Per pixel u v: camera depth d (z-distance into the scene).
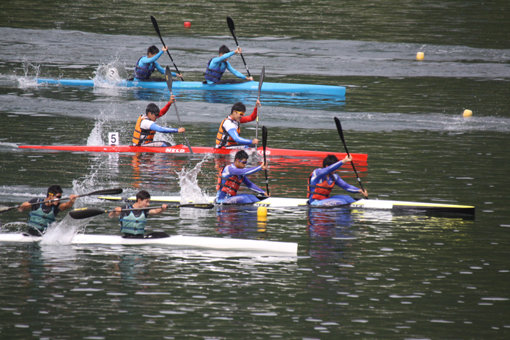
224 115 81.38
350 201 51.31
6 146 65.75
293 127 76.31
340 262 40.59
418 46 123.56
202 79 100.50
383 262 40.59
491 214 49.28
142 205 43.47
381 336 32.03
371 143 69.94
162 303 34.94
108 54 114.00
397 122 78.69
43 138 69.12
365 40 127.44
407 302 35.56
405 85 98.06
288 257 41.19
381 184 56.38
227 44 123.00
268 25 139.12
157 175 58.62
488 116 81.56
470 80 101.38
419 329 32.78
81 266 39.28
